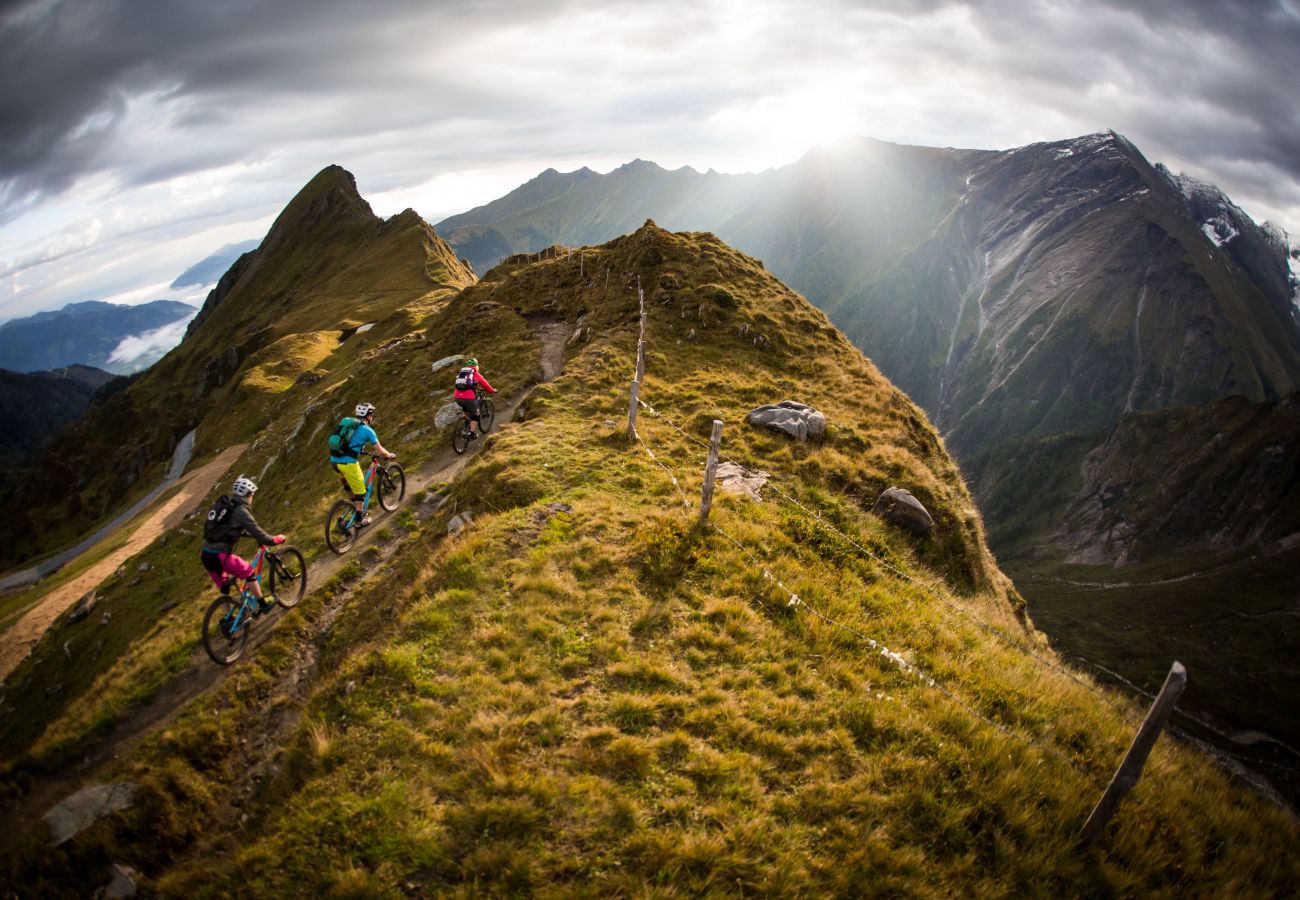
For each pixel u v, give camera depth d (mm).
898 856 7516
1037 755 9320
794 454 20250
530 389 28922
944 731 9555
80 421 162000
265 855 7914
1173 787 9711
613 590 12484
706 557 13633
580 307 37469
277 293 167500
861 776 8602
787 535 15383
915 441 24375
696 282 35781
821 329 33469
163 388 160250
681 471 18266
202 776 10992
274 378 83500
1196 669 154625
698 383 25797
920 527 18125
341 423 16438
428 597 12516
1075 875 7750
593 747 8727
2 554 126562
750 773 8461
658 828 7605
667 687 10023
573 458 18578
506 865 7098
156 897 9297
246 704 12469
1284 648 156500
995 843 7953
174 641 14984
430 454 23750
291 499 30391
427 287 109438
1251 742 117438
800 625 11914
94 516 125250
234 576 12992
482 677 10062
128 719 13039
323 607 15062
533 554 13547
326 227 184500
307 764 9516
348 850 7605
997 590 20531
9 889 9562
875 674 10750
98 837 9883
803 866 7324
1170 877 8172
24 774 12312
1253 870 8547
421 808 7871
